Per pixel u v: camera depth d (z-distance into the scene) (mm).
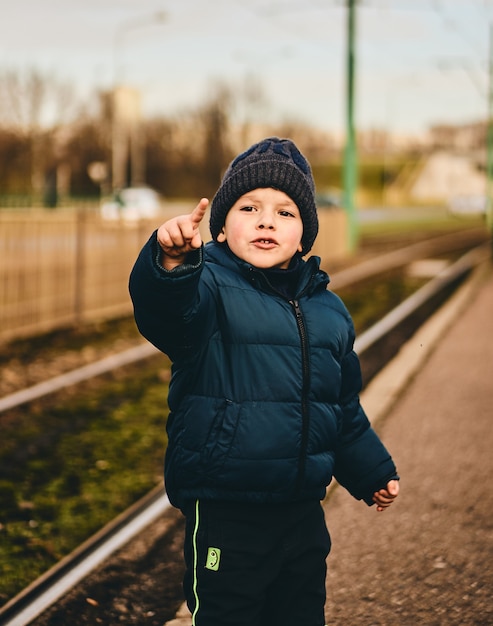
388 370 8742
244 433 2422
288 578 2541
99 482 5281
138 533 4438
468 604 3592
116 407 7215
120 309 13164
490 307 13805
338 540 4277
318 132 109250
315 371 2516
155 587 3838
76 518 4691
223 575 2428
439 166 140250
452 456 5691
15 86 60250
